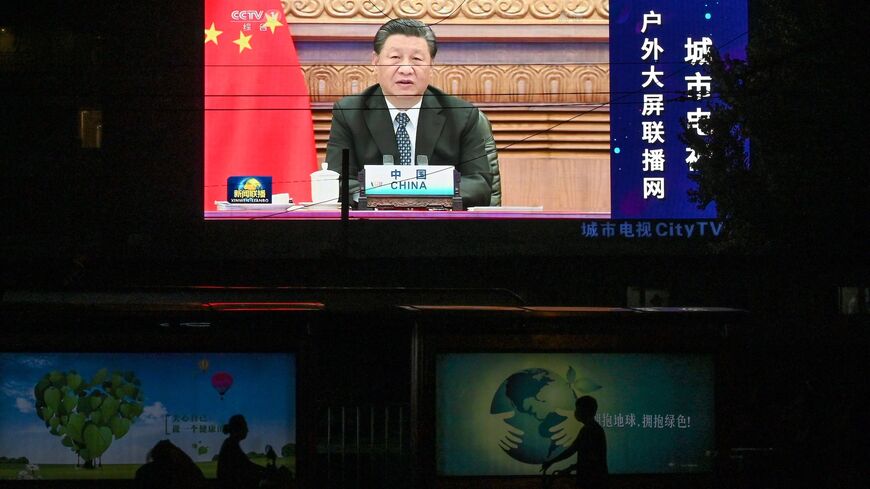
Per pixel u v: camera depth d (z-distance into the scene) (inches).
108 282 983.6
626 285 1005.2
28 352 504.4
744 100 704.4
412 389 534.9
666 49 992.9
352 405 596.4
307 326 514.3
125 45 993.5
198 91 994.7
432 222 994.7
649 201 992.9
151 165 991.0
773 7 725.9
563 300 1009.5
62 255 979.9
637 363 536.1
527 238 993.5
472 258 994.7
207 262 988.6
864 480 586.6
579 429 530.0
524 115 1001.5
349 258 893.2
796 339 771.4
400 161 997.8
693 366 539.2
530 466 526.3
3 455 502.3
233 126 995.3
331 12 1005.2
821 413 639.8
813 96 676.1
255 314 510.9
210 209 992.2
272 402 511.5
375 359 745.0
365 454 592.4
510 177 999.6
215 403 509.7
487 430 525.3
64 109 991.6
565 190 997.2
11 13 987.3
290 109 999.0
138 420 506.9
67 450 504.4
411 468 537.6
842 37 671.1
